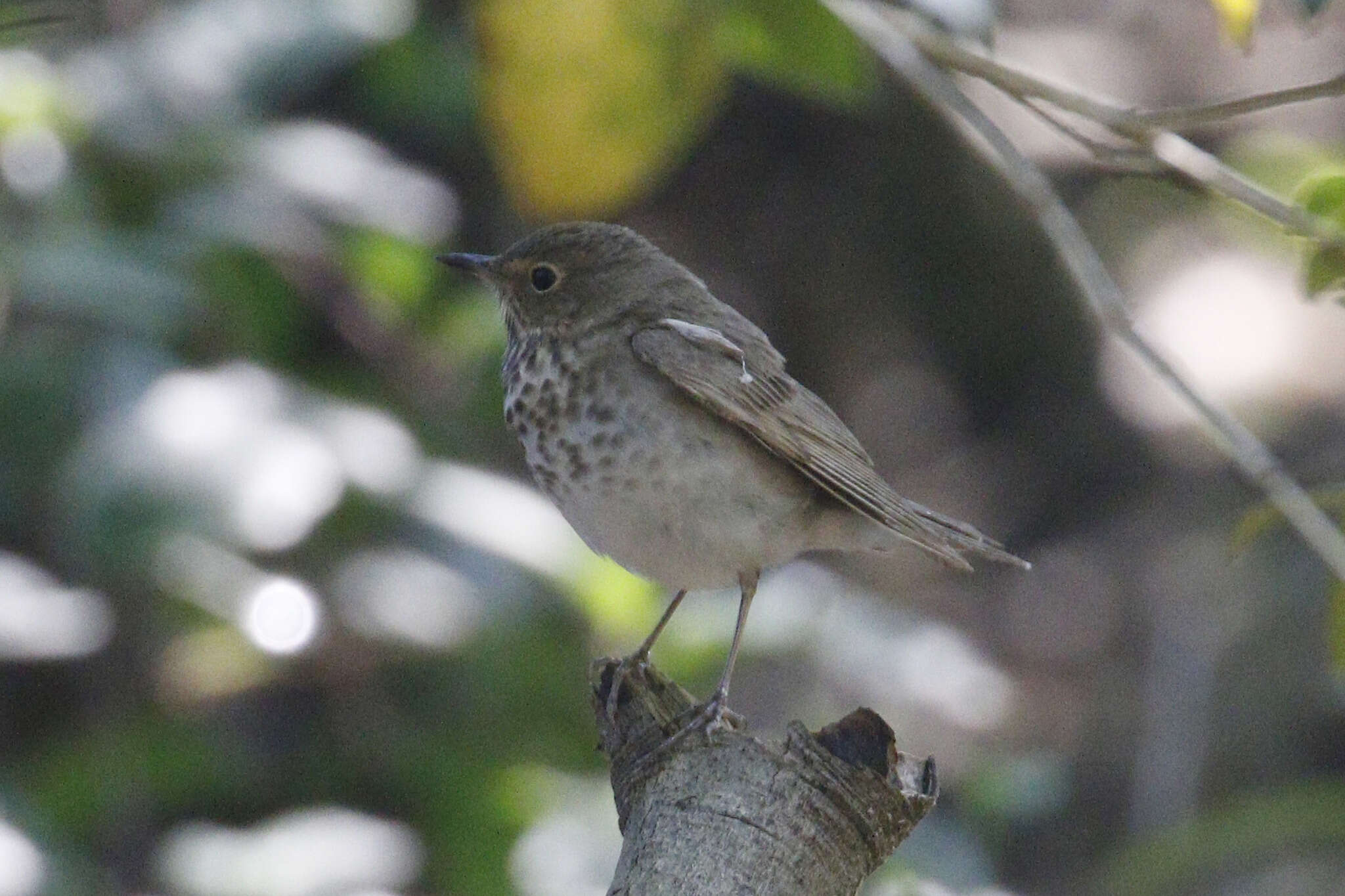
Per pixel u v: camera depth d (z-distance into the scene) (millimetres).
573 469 8133
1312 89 7340
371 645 11289
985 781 12438
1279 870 13391
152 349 9633
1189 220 15641
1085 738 15164
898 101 14906
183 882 9891
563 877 10703
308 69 10688
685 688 10852
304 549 10773
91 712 11531
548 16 9070
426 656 11422
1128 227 15602
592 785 11273
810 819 5938
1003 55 14797
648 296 8586
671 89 9242
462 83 13227
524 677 11484
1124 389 16203
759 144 15430
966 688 11477
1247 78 15164
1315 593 14852
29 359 9844
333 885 9891
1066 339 16000
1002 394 16547
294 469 9055
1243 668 14922
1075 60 15266
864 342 16047
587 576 10453
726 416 7969
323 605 10617
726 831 5914
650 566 8305
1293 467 14461
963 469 16469
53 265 9367
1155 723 14992
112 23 11305
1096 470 16422
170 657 11570
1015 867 14539
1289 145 11750
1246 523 7781
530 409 8266
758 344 8641
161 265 9711
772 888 5840
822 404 8750
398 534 10836
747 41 9586
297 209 10758
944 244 15562
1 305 9719
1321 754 14484
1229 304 15289
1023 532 16438
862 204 15516
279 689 12039
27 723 11977
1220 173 7566
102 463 8906
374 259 11172
